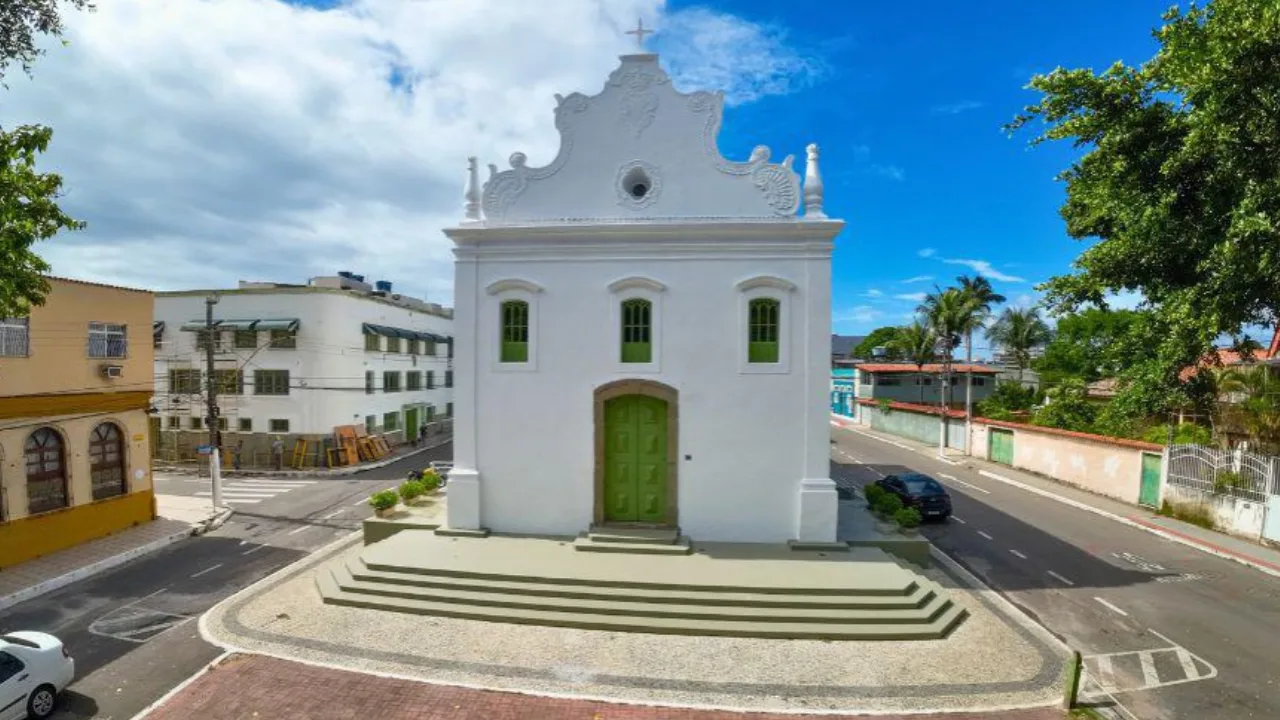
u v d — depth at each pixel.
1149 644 10.83
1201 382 17.22
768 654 10.25
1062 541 17.20
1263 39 11.40
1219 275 12.91
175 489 25.31
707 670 9.77
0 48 9.59
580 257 14.46
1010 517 20.03
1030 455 27.62
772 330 14.24
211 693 9.16
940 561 14.96
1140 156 15.05
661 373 14.30
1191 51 13.13
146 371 19.17
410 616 11.54
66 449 16.89
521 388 14.64
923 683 9.45
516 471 14.69
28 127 9.72
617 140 14.56
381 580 12.36
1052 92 15.51
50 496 16.56
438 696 9.09
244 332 30.75
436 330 42.97
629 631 10.98
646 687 9.32
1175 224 14.47
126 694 9.43
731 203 14.33
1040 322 43.19
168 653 10.62
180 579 14.53
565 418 14.54
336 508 21.83
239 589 13.76
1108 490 22.45
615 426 14.66
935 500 19.19
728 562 12.91
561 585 11.95
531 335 14.56
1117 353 17.61
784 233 14.02
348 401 31.97
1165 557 15.80
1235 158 12.73
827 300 14.02
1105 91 14.84
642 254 14.34
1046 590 13.39
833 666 9.90
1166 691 9.34
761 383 14.16
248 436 30.66
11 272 9.79
